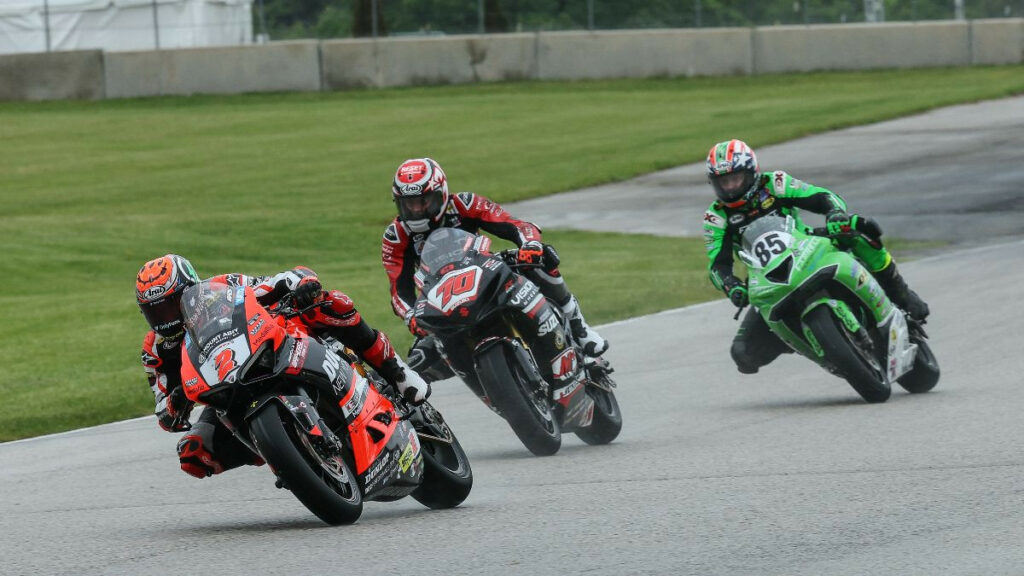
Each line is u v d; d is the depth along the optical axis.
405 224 29.55
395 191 29.08
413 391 23.91
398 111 155.12
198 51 175.38
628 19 181.12
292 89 176.75
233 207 99.06
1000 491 21.16
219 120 153.75
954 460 24.19
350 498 21.53
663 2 180.38
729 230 33.78
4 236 86.50
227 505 25.14
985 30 164.75
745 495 22.20
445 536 20.41
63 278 73.31
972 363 37.31
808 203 33.44
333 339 23.64
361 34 183.00
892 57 167.62
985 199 84.31
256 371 21.17
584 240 80.25
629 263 69.38
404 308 29.62
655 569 17.56
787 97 149.75
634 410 34.16
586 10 181.88
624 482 24.44
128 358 48.56
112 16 180.50
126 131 147.62
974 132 115.31
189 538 21.58
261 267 75.56
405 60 177.38
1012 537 18.20
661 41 173.12
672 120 136.50
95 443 34.47
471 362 28.81
